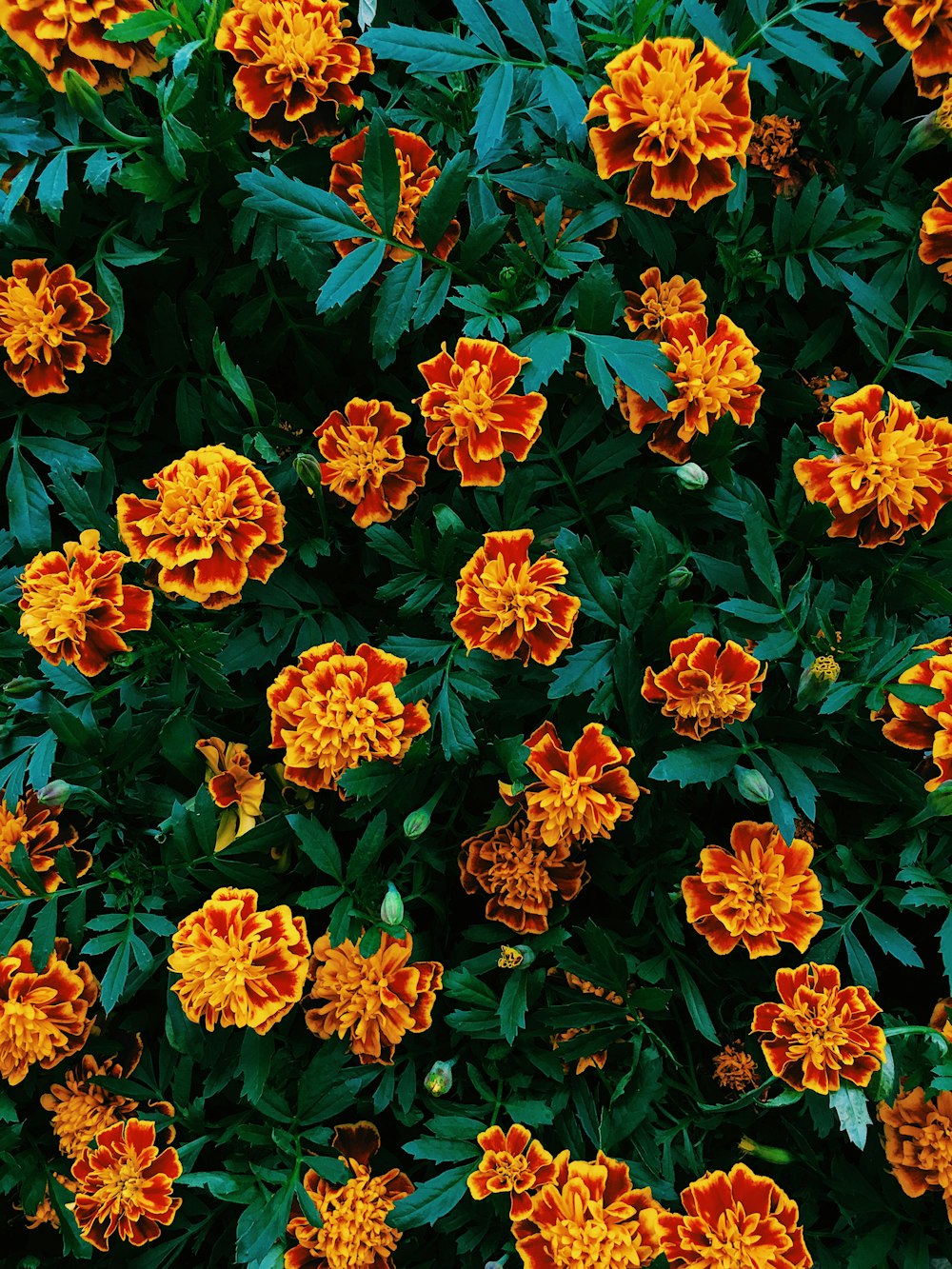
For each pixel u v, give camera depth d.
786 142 0.66
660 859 0.63
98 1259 0.65
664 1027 0.64
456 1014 0.62
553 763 0.60
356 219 0.60
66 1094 0.64
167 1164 0.61
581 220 0.62
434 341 0.66
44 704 0.63
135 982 0.62
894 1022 0.62
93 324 0.63
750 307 0.66
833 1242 0.64
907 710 0.61
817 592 0.64
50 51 0.60
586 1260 0.58
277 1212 0.60
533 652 0.60
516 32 0.61
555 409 0.65
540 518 0.64
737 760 0.61
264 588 0.63
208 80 0.61
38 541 0.63
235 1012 0.58
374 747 0.60
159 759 0.64
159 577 0.60
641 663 0.62
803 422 0.68
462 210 0.65
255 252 0.62
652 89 0.60
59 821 0.65
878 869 0.63
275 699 0.60
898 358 0.66
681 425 0.62
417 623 0.65
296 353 0.66
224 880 0.62
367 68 0.63
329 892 0.61
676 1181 0.63
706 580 0.64
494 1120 0.62
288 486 0.64
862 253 0.66
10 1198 0.67
